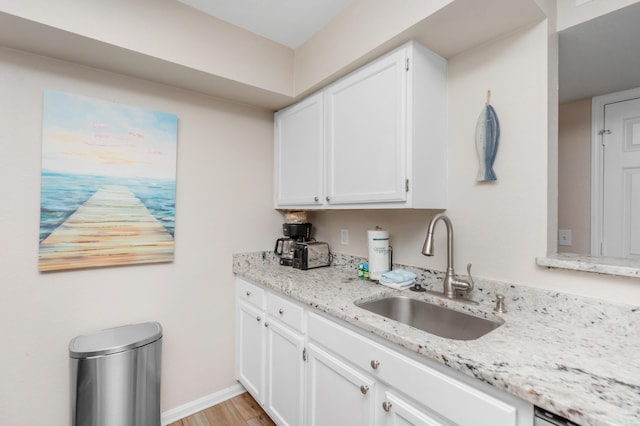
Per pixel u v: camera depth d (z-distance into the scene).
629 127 1.84
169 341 1.87
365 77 1.54
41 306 1.49
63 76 1.53
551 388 0.69
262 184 2.28
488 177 1.32
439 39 1.35
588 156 1.99
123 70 1.64
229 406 2.00
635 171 1.81
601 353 0.87
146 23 1.47
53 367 1.51
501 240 1.32
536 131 1.21
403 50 1.36
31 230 1.46
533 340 0.95
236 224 2.15
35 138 1.47
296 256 2.12
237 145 2.15
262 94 1.98
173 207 1.84
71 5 1.28
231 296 2.12
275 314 1.70
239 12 1.64
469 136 1.42
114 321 1.68
